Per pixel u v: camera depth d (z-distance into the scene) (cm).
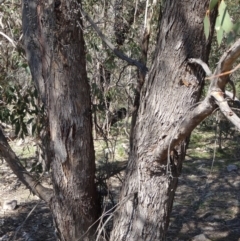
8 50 744
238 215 813
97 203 502
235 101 346
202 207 849
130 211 437
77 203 484
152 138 415
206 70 383
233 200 877
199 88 408
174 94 407
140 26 683
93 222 493
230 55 316
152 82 416
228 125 846
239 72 652
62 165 477
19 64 639
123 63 647
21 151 1088
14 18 779
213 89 338
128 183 438
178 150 427
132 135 448
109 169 533
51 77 468
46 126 518
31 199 897
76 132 473
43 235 745
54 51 464
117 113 638
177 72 404
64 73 466
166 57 406
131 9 693
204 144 1212
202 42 402
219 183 964
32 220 803
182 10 398
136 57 655
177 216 813
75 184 480
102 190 507
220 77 329
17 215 829
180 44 401
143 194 428
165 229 438
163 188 426
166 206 432
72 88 468
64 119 470
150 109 415
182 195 908
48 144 507
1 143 512
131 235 436
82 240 488
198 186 948
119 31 661
